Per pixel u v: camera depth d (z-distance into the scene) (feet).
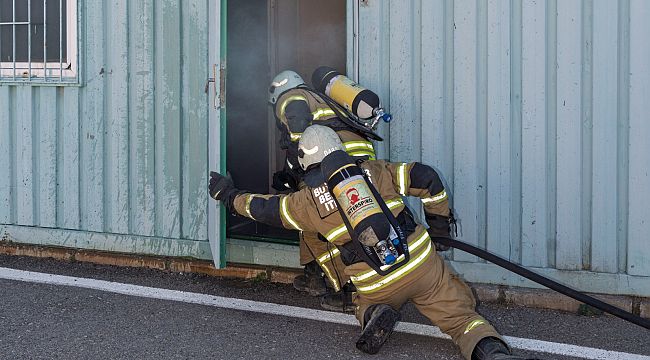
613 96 13.55
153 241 17.02
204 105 16.25
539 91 13.97
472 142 14.48
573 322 13.39
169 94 16.61
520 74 14.10
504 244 14.47
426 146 14.78
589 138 13.83
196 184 16.51
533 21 13.89
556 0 13.74
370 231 10.42
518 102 14.17
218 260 14.49
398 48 14.83
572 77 13.75
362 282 11.25
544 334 12.82
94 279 16.16
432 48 14.58
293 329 13.08
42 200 18.03
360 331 12.98
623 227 13.78
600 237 13.85
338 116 13.29
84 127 17.48
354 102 13.33
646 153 13.44
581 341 12.47
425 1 14.55
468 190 14.60
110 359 11.68
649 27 13.21
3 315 13.70
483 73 14.38
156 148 16.87
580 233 13.96
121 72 17.01
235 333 12.89
